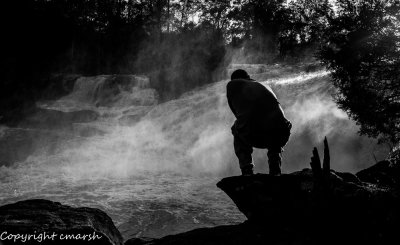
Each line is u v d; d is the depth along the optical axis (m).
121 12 56.03
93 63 49.62
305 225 3.44
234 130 4.25
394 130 6.33
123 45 50.50
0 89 27.16
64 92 33.16
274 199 3.72
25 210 3.90
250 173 4.16
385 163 5.66
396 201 3.45
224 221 6.13
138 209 6.87
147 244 3.78
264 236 3.45
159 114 18.42
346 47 6.23
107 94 29.72
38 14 43.78
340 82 6.81
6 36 40.59
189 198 7.65
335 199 3.46
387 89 6.45
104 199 7.70
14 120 20.19
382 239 3.22
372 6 6.09
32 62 40.62
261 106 4.11
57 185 9.24
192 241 3.57
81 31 50.34
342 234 3.31
